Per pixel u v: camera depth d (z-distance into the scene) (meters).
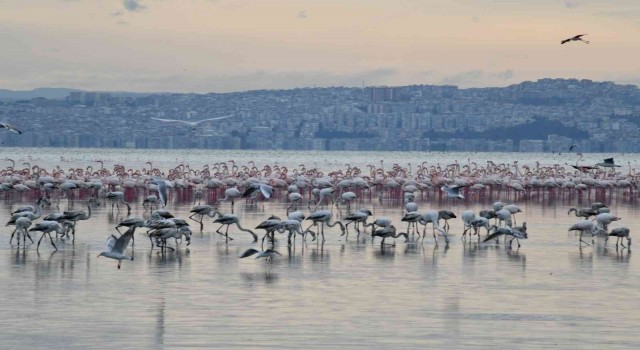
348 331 25.72
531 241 45.44
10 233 46.06
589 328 26.31
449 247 42.75
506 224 47.09
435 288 32.03
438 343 24.55
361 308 28.64
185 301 29.50
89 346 24.11
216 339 24.81
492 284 32.88
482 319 27.30
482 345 24.41
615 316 27.83
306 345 24.25
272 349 23.84
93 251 39.91
